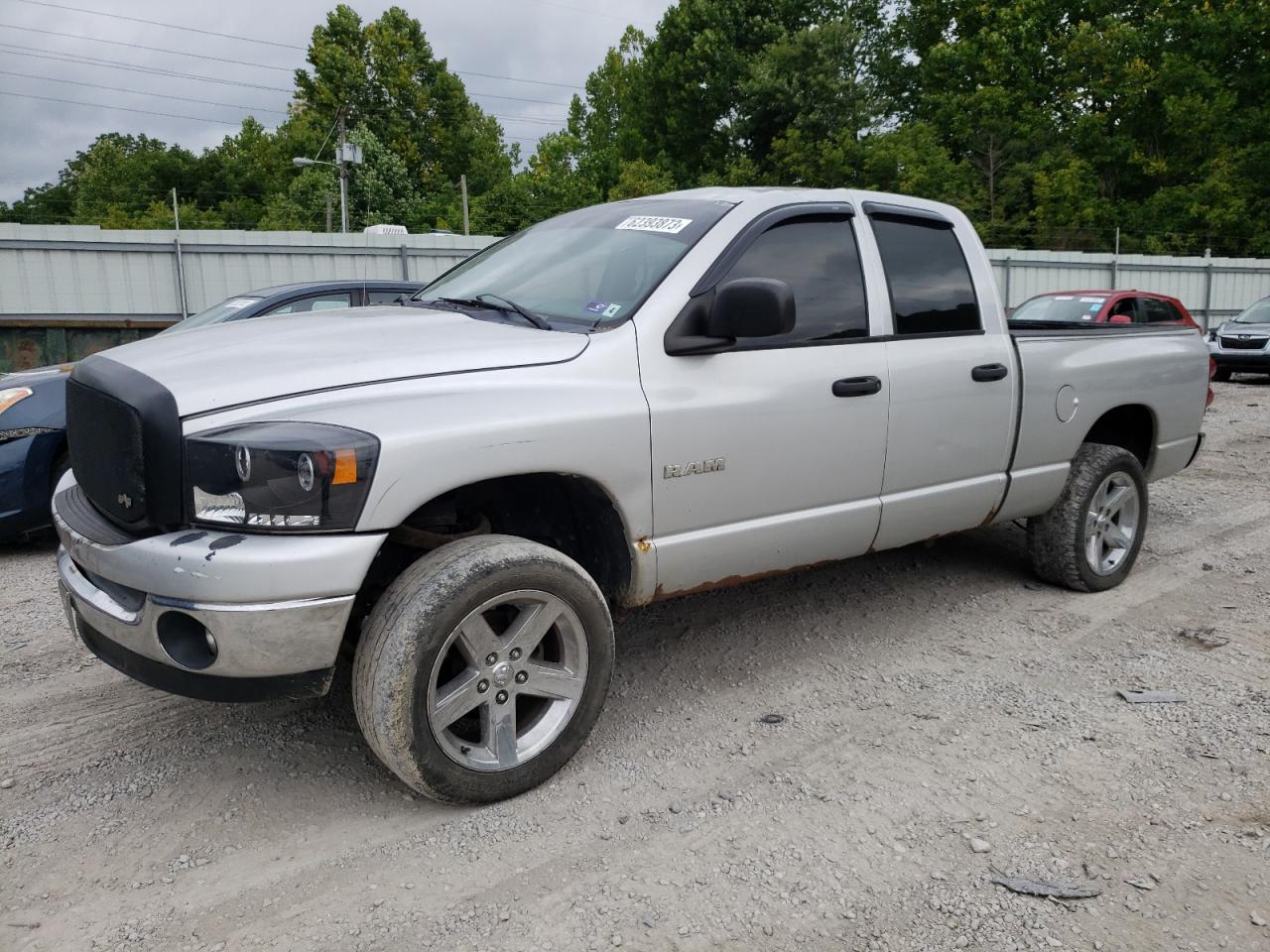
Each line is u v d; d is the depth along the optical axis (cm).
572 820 285
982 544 584
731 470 336
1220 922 238
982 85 4616
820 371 357
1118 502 498
